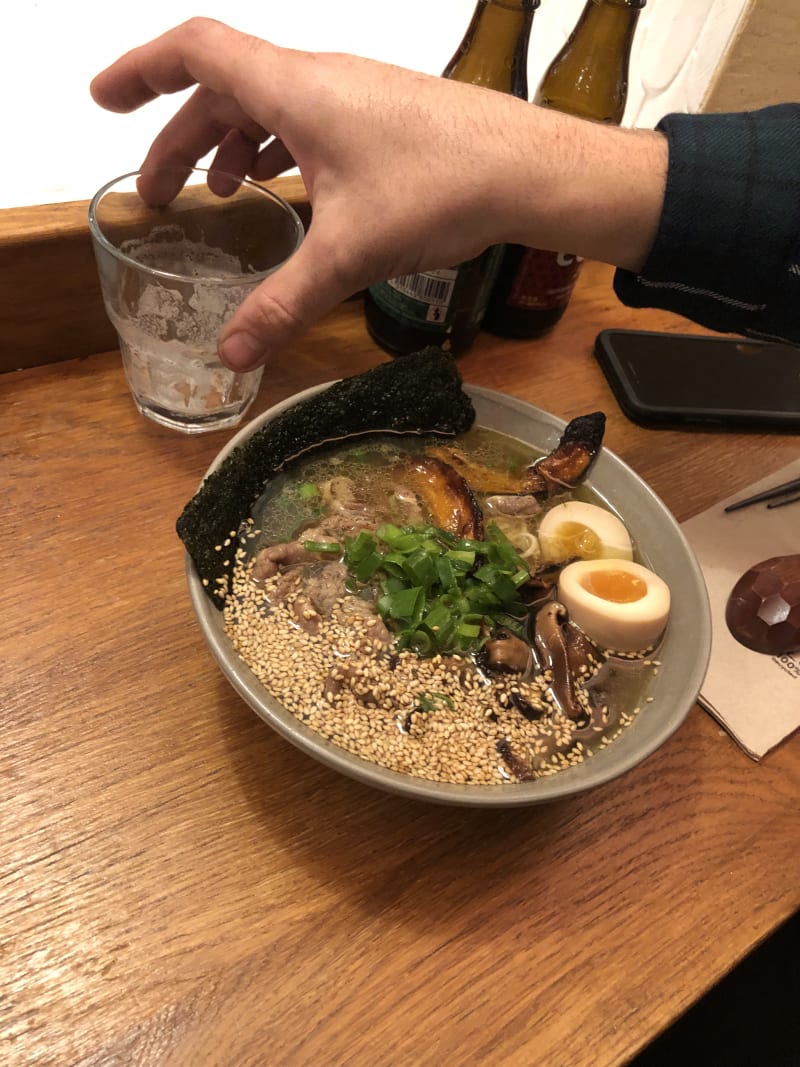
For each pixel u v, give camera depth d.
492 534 0.37
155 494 0.41
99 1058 0.25
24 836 0.29
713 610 0.41
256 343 0.32
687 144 0.35
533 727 0.32
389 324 0.49
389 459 0.41
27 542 0.38
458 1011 0.28
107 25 0.40
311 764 0.33
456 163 0.32
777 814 0.36
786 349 0.57
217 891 0.29
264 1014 0.27
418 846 0.32
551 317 0.54
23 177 0.41
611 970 0.30
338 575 0.35
